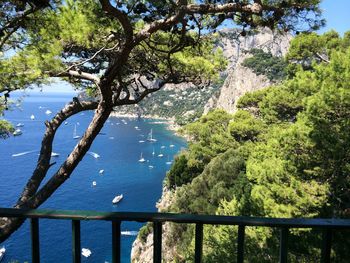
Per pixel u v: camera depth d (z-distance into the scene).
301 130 10.95
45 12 5.61
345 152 10.44
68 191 51.03
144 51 7.18
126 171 64.75
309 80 13.80
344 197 11.71
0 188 49.88
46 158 6.73
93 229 36.22
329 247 1.71
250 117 33.75
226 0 4.71
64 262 29.41
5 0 4.72
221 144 34.47
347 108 11.20
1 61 5.62
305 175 11.05
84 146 5.92
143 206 45.72
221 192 22.11
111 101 5.72
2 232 5.64
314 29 4.84
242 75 87.62
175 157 43.41
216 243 9.20
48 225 35.97
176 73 7.34
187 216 1.69
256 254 8.61
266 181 11.30
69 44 6.32
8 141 91.12
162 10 4.89
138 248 29.58
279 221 1.68
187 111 164.62
